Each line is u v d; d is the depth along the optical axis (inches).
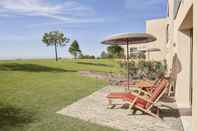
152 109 289.1
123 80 589.3
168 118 258.4
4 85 476.7
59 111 277.9
